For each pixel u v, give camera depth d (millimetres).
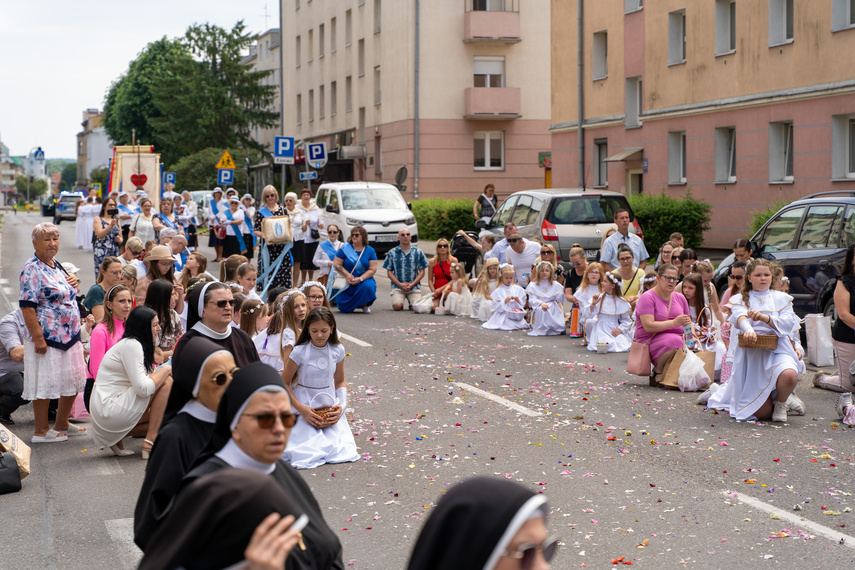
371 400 10148
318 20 55562
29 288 8273
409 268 18250
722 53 26688
